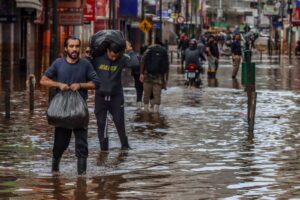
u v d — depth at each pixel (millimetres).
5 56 57438
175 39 131875
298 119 25078
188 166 15836
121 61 18156
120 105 18234
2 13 53938
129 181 14180
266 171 15258
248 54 30719
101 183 14000
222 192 13195
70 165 15977
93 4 67000
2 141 19453
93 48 18172
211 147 18609
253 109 20953
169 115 26125
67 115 14586
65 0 54281
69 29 71875
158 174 14906
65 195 12938
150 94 27547
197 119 24922
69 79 14891
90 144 19062
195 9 133000
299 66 69125
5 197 12773
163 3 116438
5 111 24938
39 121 23922
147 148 18438
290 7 96000
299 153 17656
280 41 110938
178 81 46031
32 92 26844
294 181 14219
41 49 67812
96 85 15039
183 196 12859
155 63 27188
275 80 48094
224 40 110750
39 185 13797
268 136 20734
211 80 47625
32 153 17547
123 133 18344
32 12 58938
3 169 15469
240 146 18781
